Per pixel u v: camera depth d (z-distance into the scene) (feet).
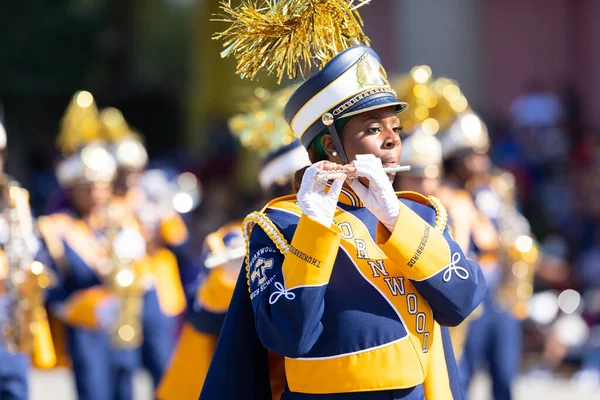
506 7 142.51
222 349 32.53
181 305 73.97
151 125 161.99
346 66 31.27
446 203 64.80
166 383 50.57
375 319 30.12
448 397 31.83
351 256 30.68
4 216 55.83
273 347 29.58
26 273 55.62
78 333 68.80
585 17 141.18
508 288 74.28
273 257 30.68
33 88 146.10
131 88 159.84
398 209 29.96
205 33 116.06
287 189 48.52
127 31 156.25
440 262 30.17
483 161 74.90
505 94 143.02
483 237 72.95
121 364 69.97
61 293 69.31
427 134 62.44
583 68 140.97
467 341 73.92
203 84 118.52
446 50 140.77
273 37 32.83
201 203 110.73
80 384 68.74
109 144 75.36
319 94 31.40
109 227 71.20
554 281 97.86
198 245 102.37
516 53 142.72
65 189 72.49
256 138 49.11
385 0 140.05
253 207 104.22
